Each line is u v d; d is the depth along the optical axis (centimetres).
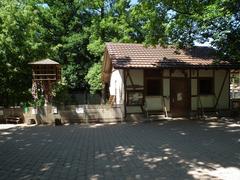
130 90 2278
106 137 1528
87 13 3881
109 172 888
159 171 891
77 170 917
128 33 3381
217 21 1938
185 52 2530
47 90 2319
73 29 3900
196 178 820
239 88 4012
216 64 2369
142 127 1881
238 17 1916
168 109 2350
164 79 2355
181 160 1022
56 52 3272
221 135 1529
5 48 2522
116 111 2200
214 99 2470
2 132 1769
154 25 2180
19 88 2631
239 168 920
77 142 1397
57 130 1816
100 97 3728
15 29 2580
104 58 2609
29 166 979
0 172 917
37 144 1365
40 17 3697
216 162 992
